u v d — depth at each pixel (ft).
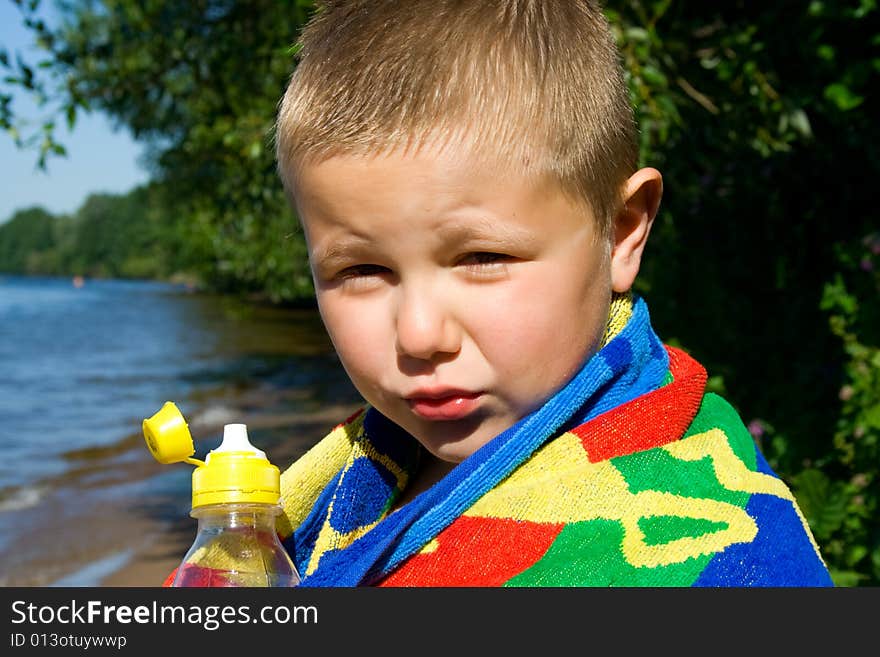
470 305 3.32
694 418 3.83
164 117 28.84
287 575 3.65
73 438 35.27
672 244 12.43
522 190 3.31
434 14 3.52
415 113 3.29
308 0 13.14
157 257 262.26
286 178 3.71
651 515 3.39
